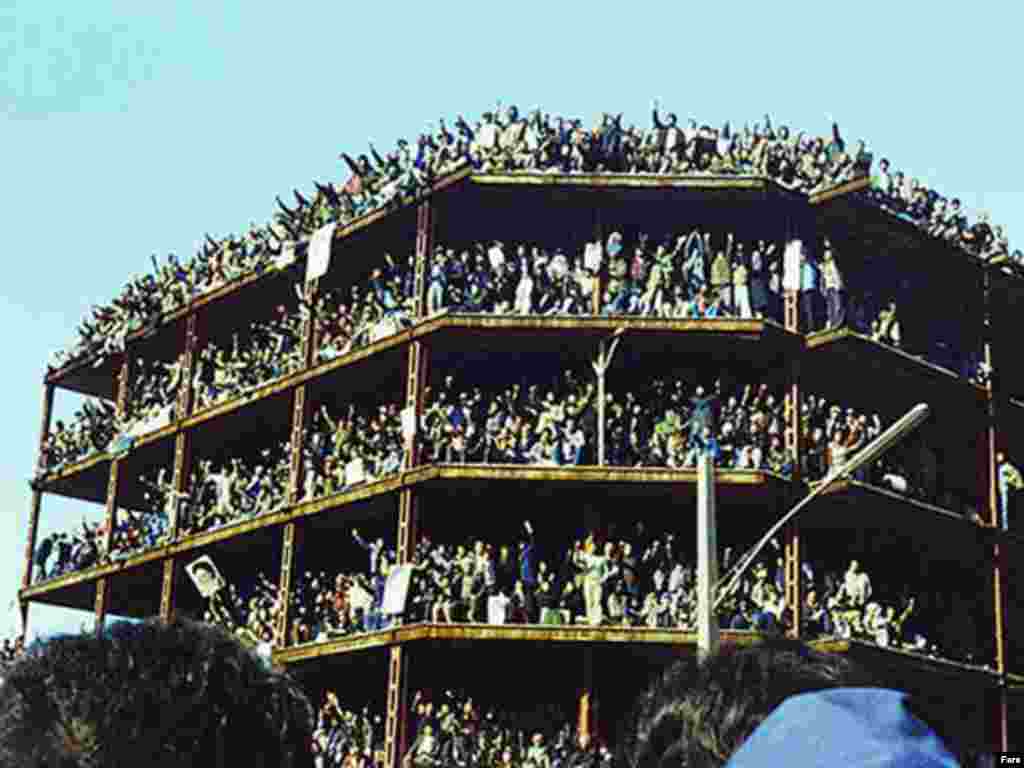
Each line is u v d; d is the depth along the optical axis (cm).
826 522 5522
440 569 5212
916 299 6103
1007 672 5841
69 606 7281
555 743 5112
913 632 5681
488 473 5156
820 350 5412
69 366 7406
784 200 5522
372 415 5916
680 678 365
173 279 6969
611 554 5103
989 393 6000
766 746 305
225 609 6022
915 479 5747
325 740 5369
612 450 5222
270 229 6419
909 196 6000
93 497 7638
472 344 5441
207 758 335
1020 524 6072
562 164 5562
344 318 5953
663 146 5619
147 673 338
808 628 5144
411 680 5462
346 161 6028
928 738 301
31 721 328
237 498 6191
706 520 3416
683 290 5444
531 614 5084
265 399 6097
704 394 5481
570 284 5469
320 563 6041
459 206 5669
